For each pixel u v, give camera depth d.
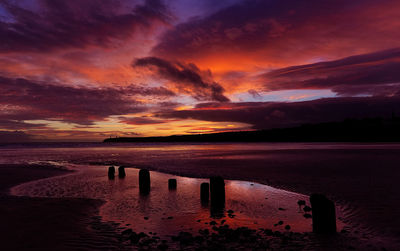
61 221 6.90
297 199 9.38
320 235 5.79
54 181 13.88
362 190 10.12
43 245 5.29
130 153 40.16
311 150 39.78
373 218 6.78
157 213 7.82
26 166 21.45
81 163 24.38
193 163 22.47
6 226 6.44
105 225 6.66
